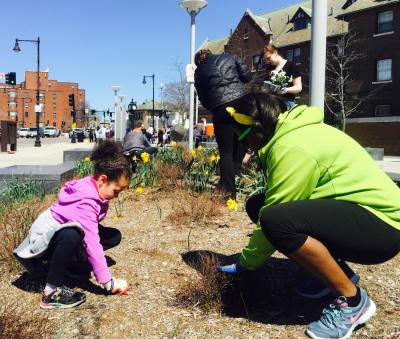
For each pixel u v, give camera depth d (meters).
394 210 2.19
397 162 14.80
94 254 2.75
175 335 2.31
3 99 127.69
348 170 2.19
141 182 6.24
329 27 36.19
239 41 45.75
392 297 2.66
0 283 3.03
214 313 2.55
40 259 2.87
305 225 2.09
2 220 4.30
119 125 22.91
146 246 3.66
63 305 2.64
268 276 2.99
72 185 2.80
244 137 2.42
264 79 6.19
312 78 5.16
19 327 2.25
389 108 31.55
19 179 6.41
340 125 30.34
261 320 2.45
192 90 12.60
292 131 2.26
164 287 2.91
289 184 2.19
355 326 2.23
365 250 2.16
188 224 4.21
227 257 3.34
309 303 2.64
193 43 12.87
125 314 2.56
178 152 9.02
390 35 31.22
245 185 5.63
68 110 132.75
